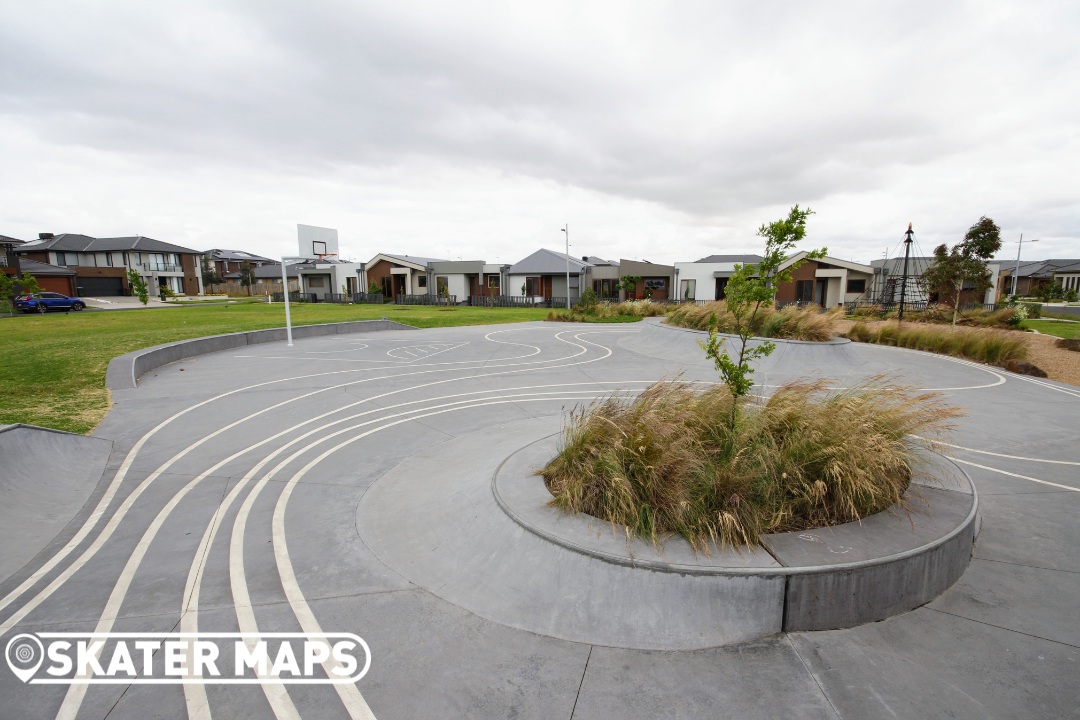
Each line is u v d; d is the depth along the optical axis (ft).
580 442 17.81
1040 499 19.22
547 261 165.78
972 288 90.74
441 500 18.98
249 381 42.24
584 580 12.88
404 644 12.14
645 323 70.33
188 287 244.22
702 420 17.51
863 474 15.08
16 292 150.51
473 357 54.85
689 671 11.04
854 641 11.84
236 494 21.20
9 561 16.29
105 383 39.06
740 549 12.97
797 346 48.19
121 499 20.81
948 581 13.82
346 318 102.73
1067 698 10.18
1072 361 53.31
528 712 10.08
